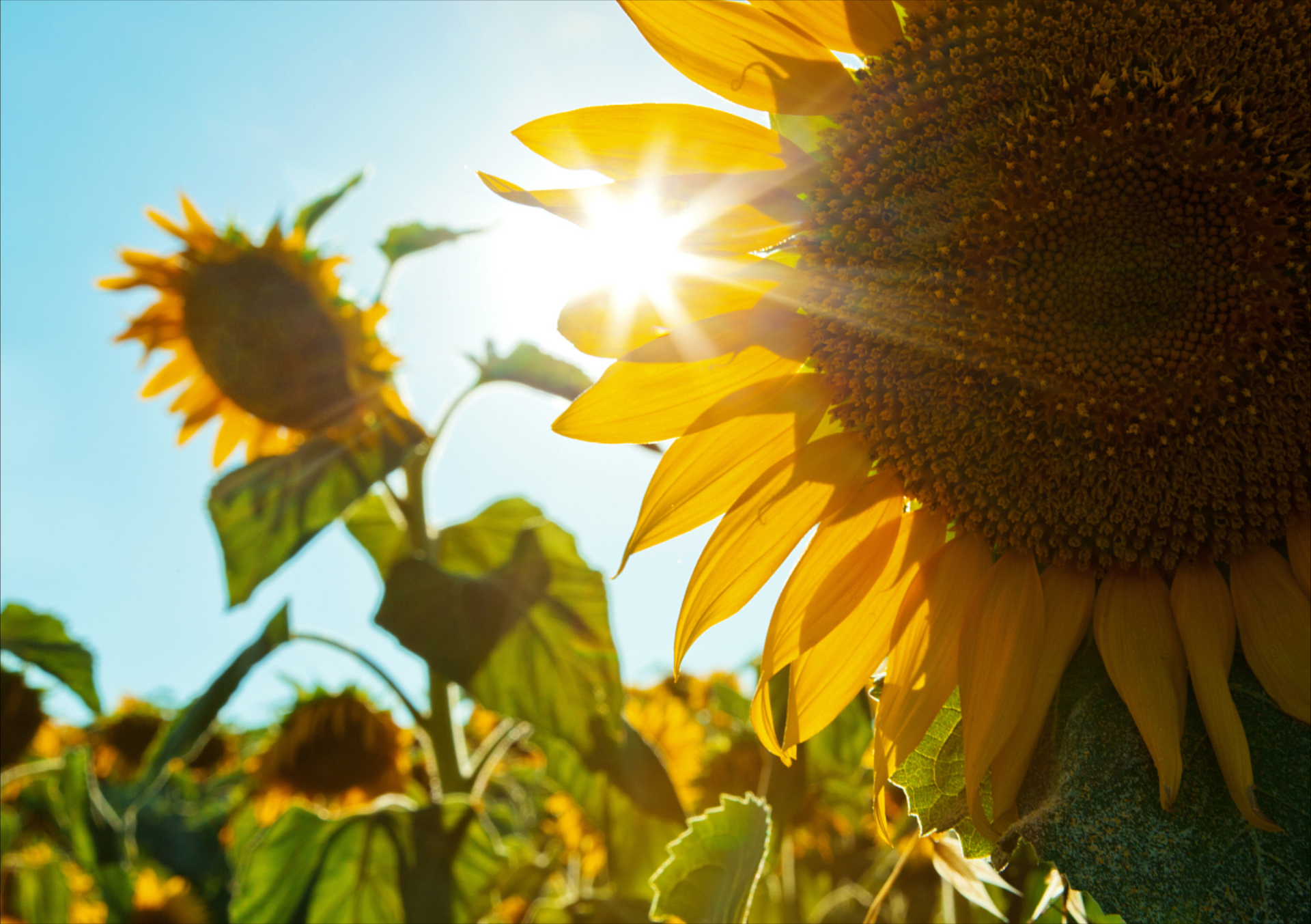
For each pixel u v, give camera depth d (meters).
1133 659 0.28
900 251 0.31
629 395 0.32
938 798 0.29
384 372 0.59
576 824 0.75
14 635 0.79
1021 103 0.30
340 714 0.75
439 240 0.61
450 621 0.52
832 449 0.33
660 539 0.32
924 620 0.31
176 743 0.53
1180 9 0.29
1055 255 0.30
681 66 0.31
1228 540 0.29
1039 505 0.31
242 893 0.54
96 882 0.95
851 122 0.31
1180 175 0.29
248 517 0.51
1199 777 0.26
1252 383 0.29
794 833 0.68
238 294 0.58
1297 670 0.27
